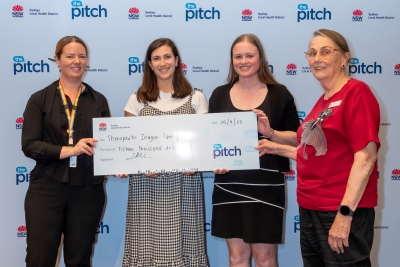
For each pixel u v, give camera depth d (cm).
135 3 275
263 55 228
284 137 219
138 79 279
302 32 282
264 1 279
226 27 279
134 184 232
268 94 225
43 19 271
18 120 275
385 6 283
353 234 174
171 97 236
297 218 293
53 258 224
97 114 232
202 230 237
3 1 268
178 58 238
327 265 182
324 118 179
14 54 271
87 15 273
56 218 222
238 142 223
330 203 179
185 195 232
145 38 277
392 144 290
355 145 170
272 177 221
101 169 226
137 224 231
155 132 226
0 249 280
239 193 221
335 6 281
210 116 225
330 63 181
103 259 288
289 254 295
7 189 278
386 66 286
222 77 282
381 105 289
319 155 182
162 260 224
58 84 232
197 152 225
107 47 276
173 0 276
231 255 233
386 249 295
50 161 222
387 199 293
